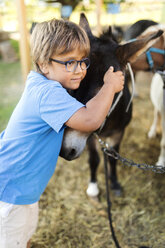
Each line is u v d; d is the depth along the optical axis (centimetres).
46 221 228
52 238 213
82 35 116
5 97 476
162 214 232
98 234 216
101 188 265
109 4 578
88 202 248
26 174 130
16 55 717
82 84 137
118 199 251
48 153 128
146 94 474
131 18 715
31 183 133
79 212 238
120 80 123
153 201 246
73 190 264
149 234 214
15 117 129
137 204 244
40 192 142
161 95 260
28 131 123
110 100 116
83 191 262
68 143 134
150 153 306
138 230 218
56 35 110
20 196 132
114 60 145
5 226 137
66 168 294
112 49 149
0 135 150
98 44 149
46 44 110
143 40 141
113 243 208
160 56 225
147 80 542
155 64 231
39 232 218
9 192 132
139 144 327
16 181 131
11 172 130
